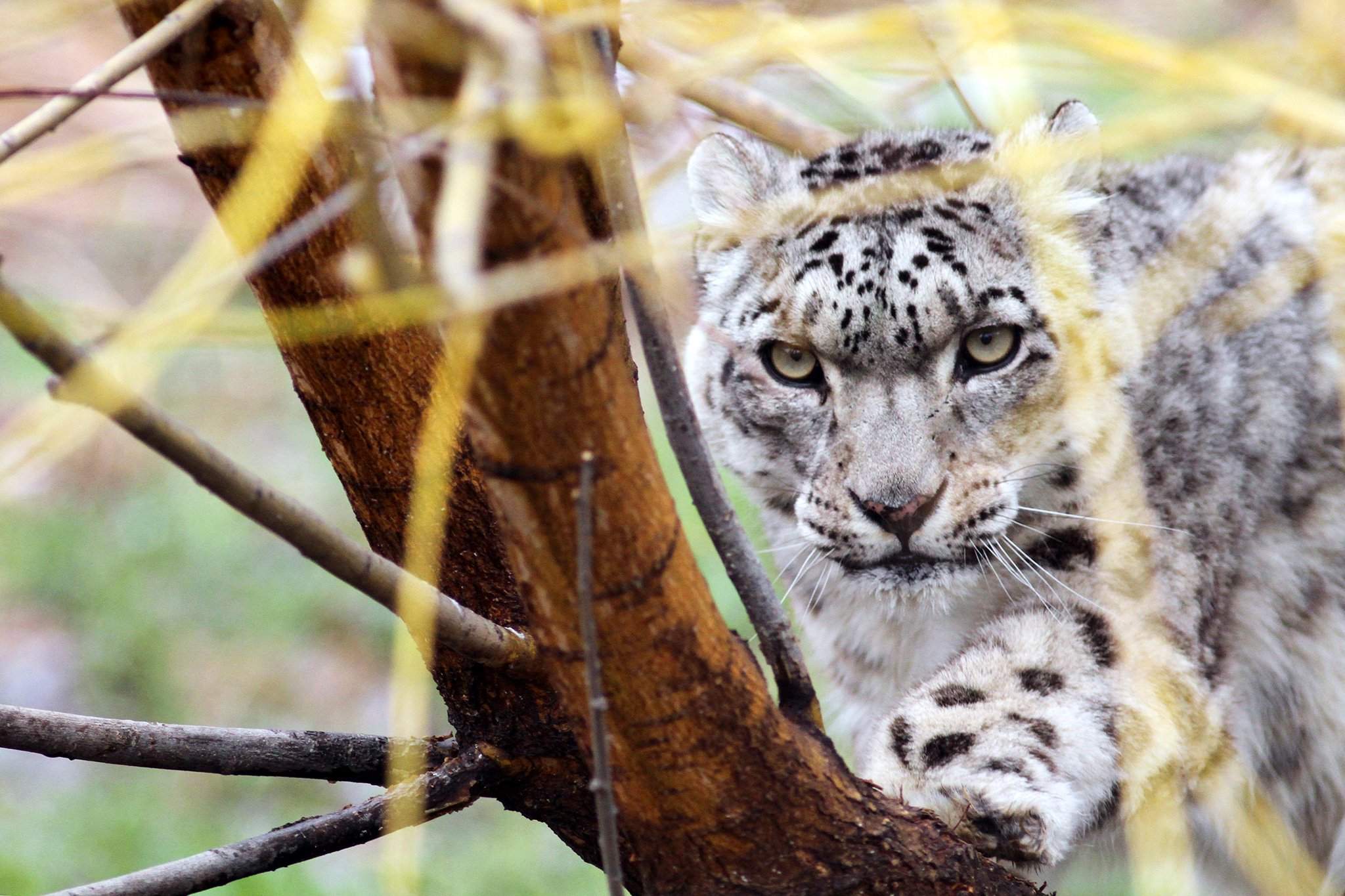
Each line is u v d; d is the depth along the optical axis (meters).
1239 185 7.37
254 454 15.56
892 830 4.21
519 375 3.16
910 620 7.20
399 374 4.16
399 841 4.38
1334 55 6.17
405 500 4.29
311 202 3.85
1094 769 6.04
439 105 3.14
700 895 4.07
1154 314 6.85
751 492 7.61
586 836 4.59
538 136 3.04
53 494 15.55
